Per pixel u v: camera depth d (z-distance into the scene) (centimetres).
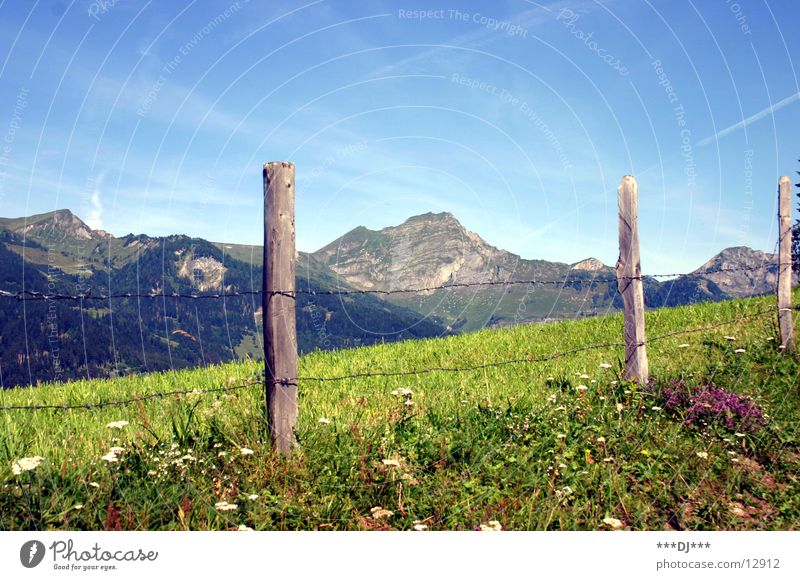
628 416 697
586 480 547
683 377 802
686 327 1292
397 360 1146
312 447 571
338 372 1018
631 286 800
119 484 483
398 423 638
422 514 500
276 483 522
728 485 566
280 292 563
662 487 558
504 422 654
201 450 555
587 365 941
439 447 587
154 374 1091
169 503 473
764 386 831
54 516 445
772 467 616
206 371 1062
